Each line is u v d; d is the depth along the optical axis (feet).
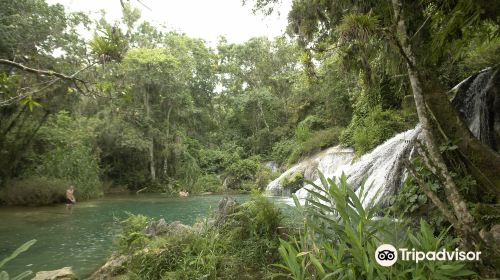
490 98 21.95
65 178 61.82
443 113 16.38
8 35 42.45
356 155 43.68
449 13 16.07
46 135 63.82
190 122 100.22
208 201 59.67
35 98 45.70
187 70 93.25
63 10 49.19
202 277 14.55
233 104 104.12
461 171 15.88
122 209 49.11
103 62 14.38
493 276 8.56
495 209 13.47
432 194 9.84
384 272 8.71
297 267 9.68
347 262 9.60
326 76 60.18
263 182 73.15
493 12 15.33
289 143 83.51
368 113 45.34
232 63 107.86
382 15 21.83
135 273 16.28
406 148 22.47
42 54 46.21
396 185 21.86
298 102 83.71
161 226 22.99
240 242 17.15
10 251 25.54
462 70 30.40
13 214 44.29
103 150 84.28
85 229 33.86
